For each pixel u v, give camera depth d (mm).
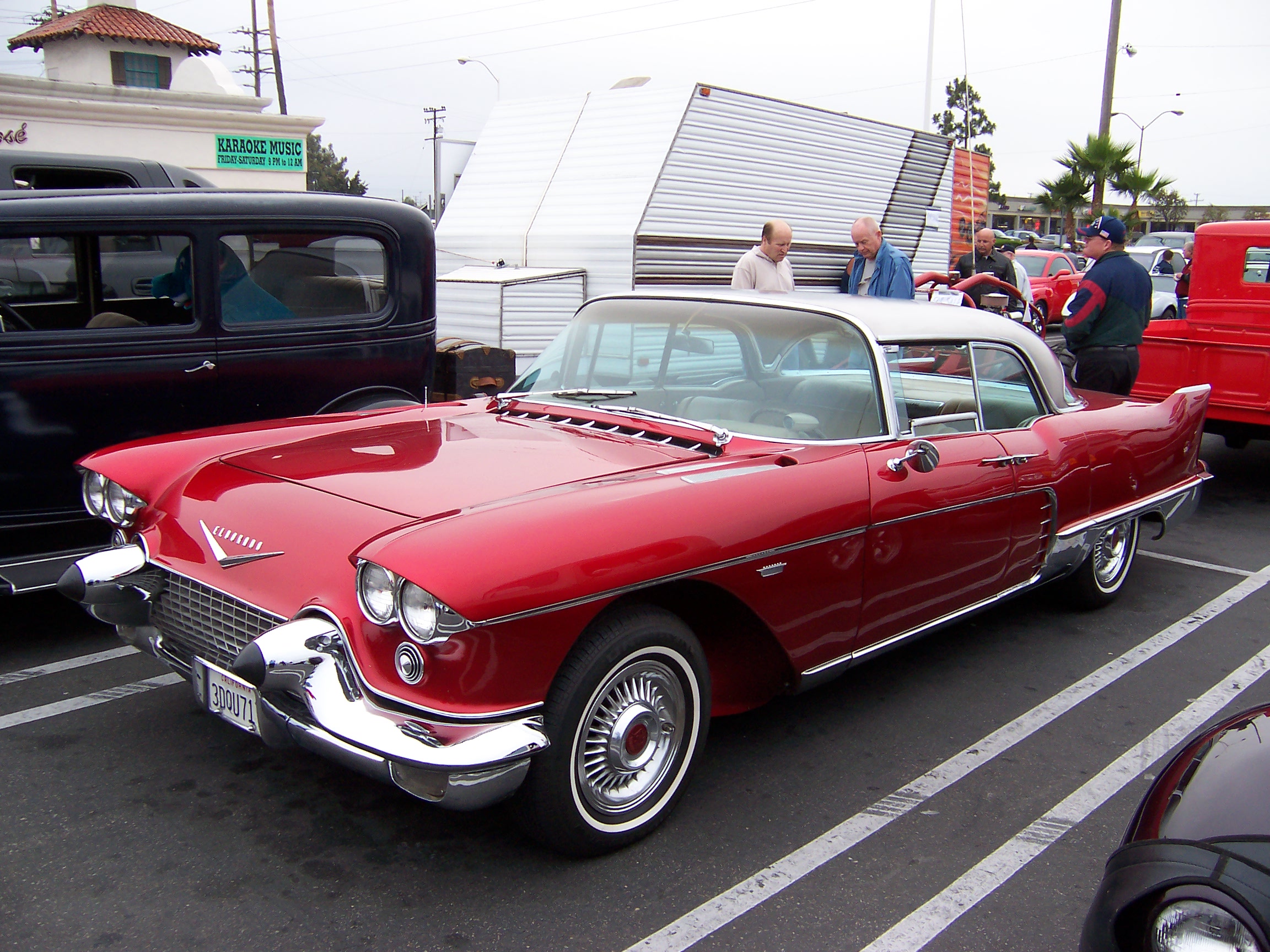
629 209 8320
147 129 10750
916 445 3291
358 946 2324
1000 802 3076
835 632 3152
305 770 3117
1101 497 4293
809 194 9852
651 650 2639
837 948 2385
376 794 2988
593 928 2412
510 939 2361
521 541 2354
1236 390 7129
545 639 2367
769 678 3123
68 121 10180
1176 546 6129
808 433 3250
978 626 4621
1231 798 1886
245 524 2730
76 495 4199
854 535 3100
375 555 2281
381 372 5117
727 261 9133
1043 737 3521
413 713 2301
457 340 6645
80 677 3781
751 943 2387
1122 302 6508
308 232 4770
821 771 3223
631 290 3934
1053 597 4914
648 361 3658
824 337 3430
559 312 8562
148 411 4359
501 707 2340
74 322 4234
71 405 4133
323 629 2375
